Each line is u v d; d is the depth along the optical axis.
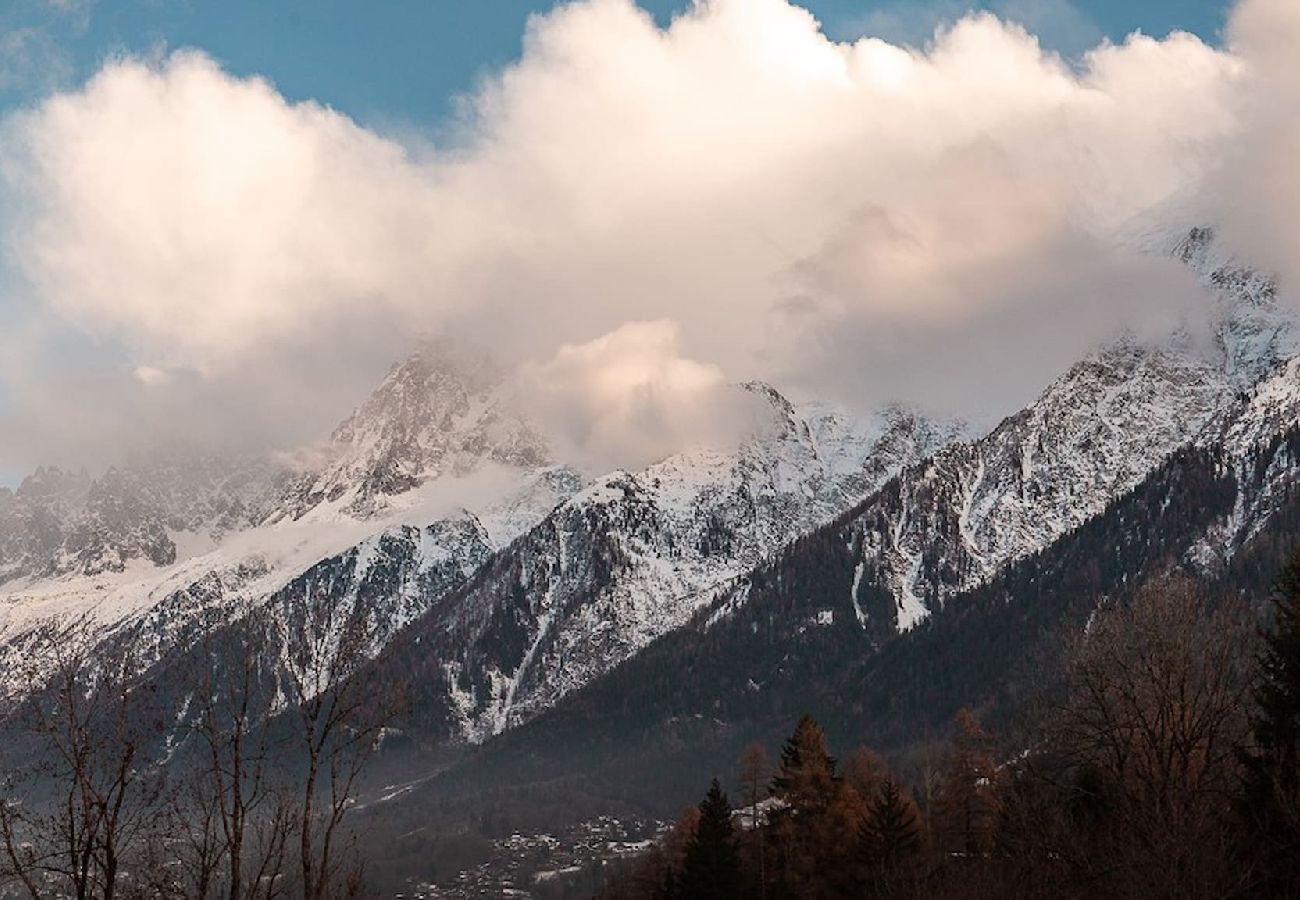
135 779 47.00
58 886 48.62
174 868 47.31
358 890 49.00
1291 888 54.22
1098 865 60.72
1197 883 52.44
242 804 47.31
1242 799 58.69
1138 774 63.59
